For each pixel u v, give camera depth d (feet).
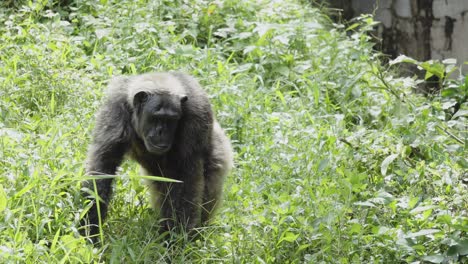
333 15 70.08
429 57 63.98
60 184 36.55
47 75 48.26
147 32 55.26
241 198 41.16
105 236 36.73
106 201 37.06
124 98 38.29
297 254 36.70
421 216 38.27
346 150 45.03
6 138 39.70
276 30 59.26
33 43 52.16
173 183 38.65
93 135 38.22
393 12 65.16
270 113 50.47
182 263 34.94
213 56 55.26
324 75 56.08
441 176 41.70
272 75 56.24
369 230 38.78
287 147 45.47
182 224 37.76
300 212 38.55
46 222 33.86
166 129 37.27
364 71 54.75
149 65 53.11
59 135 42.37
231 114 48.49
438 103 50.62
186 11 59.82
